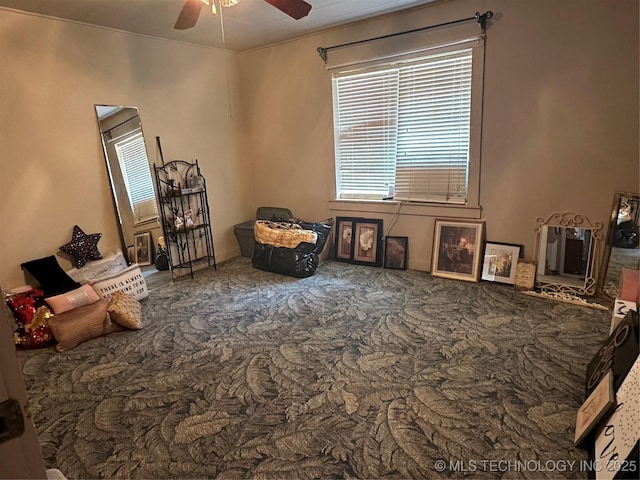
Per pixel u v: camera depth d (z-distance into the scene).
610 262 3.03
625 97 2.87
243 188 5.04
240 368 2.46
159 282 4.08
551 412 1.93
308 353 2.59
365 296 3.46
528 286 3.34
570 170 3.16
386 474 1.65
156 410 2.12
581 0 2.89
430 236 3.96
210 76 4.50
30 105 3.15
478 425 1.88
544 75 3.12
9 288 3.13
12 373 0.57
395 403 2.06
